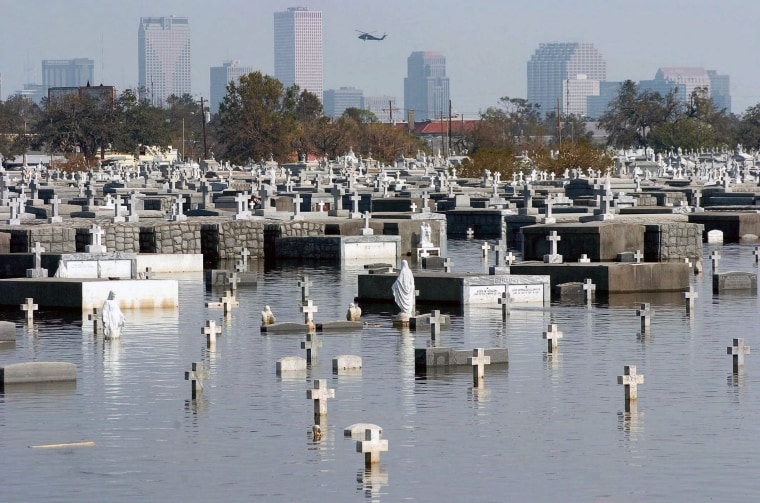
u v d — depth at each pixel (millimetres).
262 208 147625
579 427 51969
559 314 85812
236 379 62531
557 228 119438
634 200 191375
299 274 118438
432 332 74000
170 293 91188
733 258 132875
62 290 88812
